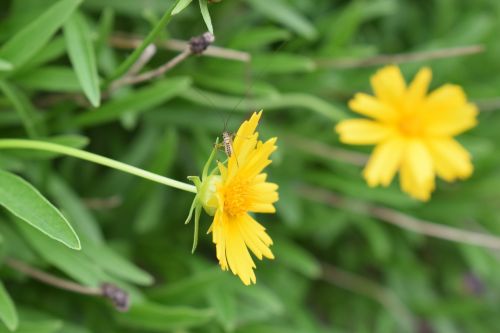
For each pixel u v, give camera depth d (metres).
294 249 0.39
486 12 0.45
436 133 0.37
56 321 0.31
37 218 0.26
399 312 0.43
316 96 0.41
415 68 0.43
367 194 0.40
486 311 0.45
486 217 0.44
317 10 0.42
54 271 0.34
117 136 0.38
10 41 0.30
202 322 0.33
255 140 0.26
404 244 0.43
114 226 0.37
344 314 0.43
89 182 0.37
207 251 0.40
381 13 0.43
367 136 0.37
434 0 0.45
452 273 0.45
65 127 0.33
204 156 0.37
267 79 0.40
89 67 0.30
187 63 0.37
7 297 0.29
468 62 0.44
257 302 0.38
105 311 0.35
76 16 0.31
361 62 0.39
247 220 0.27
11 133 0.34
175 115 0.37
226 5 0.38
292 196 0.39
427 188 0.37
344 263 0.44
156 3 0.35
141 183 0.36
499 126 0.44
